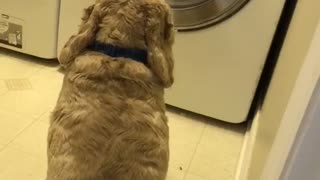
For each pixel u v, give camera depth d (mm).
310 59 618
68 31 1792
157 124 889
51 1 1756
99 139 837
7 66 1859
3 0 1812
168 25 923
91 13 908
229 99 1625
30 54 1929
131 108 858
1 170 1295
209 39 1531
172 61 962
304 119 622
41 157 1377
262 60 1521
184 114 1729
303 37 824
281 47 1486
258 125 1455
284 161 675
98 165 839
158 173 889
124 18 874
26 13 1812
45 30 1831
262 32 1470
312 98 603
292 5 1500
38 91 1723
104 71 860
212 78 1603
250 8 1442
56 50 1899
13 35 1892
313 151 637
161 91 934
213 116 1682
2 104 1597
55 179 856
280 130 730
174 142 1556
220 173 1442
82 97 861
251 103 1644
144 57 896
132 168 852
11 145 1401
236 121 1664
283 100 886
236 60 1541
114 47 881
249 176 1150
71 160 846
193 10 1482
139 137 853
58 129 873
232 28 1490
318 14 695
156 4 883
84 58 882
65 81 910
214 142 1599
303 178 666
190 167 1444
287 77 931
